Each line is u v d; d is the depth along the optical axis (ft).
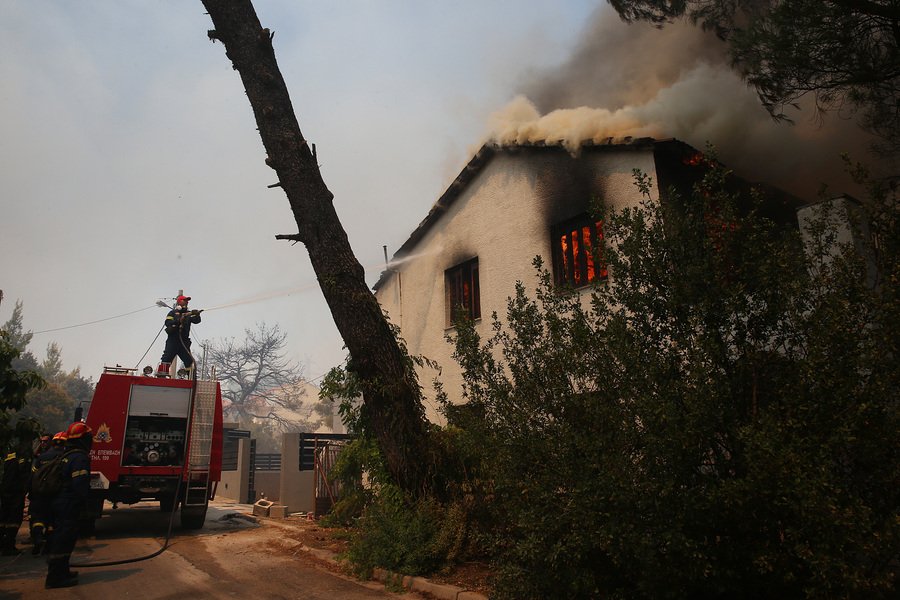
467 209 39.24
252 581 21.68
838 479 12.23
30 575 22.93
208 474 34.99
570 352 16.08
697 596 14.70
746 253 14.76
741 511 12.72
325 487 42.60
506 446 16.37
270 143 27.07
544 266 32.60
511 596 16.03
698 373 13.70
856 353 12.40
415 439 24.57
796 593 13.83
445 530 21.54
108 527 36.94
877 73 20.29
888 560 11.76
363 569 21.97
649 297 15.55
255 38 27.76
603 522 13.83
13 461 27.09
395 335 27.43
